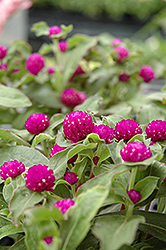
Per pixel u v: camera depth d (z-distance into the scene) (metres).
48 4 2.79
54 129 0.46
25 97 0.53
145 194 0.37
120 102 0.71
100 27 2.66
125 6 2.78
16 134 0.45
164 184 0.40
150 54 1.27
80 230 0.33
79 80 0.72
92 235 0.40
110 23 2.83
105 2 2.78
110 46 0.78
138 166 0.35
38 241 0.35
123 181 0.39
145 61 1.26
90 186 0.36
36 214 0.33
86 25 2.66
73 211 0.34
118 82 0.72
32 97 0.62
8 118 0.68
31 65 0.62
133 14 2.85
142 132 0.42
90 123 0.38
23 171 0.39
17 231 0.38
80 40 0.68
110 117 0.45
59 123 0.44
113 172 0.36
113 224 0.35
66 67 0.67
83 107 0.49
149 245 0.40
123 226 0.34
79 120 0.38
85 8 2.81
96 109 0.49
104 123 0.42
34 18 2.59
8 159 0.42
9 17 0.75
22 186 0.37
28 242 0.35
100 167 0.39
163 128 0.40
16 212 0.35
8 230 0.38
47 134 0.43
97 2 2.79
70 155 0.38
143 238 0.43
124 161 0.36
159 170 0.39
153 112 0.52
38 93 0.64
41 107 0.66
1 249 0.43
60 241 0.33
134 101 0.66
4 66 0.70
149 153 0.35
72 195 0.42
